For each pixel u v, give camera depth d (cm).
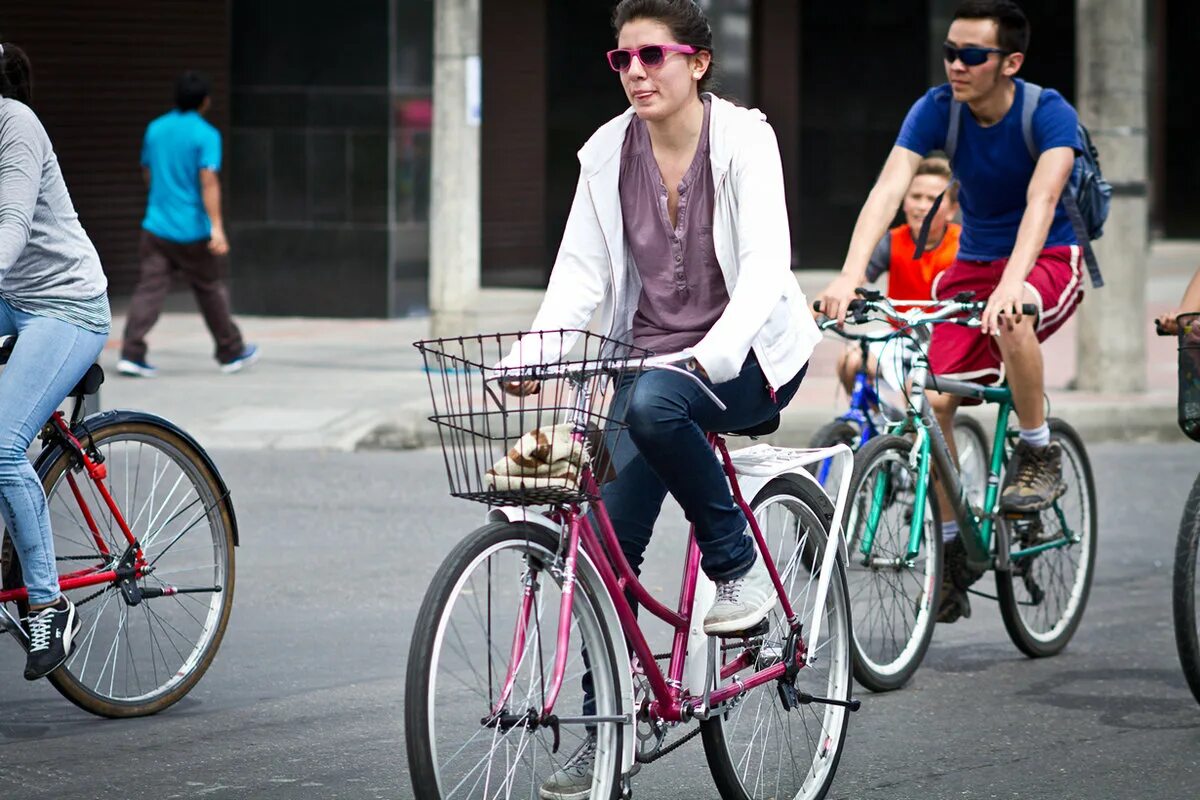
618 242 1306
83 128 5266
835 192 6141
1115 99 3472
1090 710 1731
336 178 4888
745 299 1235
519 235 5838
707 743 1342
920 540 1803
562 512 1198
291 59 4878
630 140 1297
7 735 1602
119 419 1661
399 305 4925
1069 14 6469
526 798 1261
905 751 1597
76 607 1625
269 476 2906
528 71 5800
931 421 1797
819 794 1430
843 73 6097
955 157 1911
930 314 1756
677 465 1241
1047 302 1903
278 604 2100
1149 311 4941
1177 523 2642
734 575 1299
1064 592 1986
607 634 1223
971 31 1839
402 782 1484
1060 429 1973
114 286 5362
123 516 1669
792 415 3169
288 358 4094
